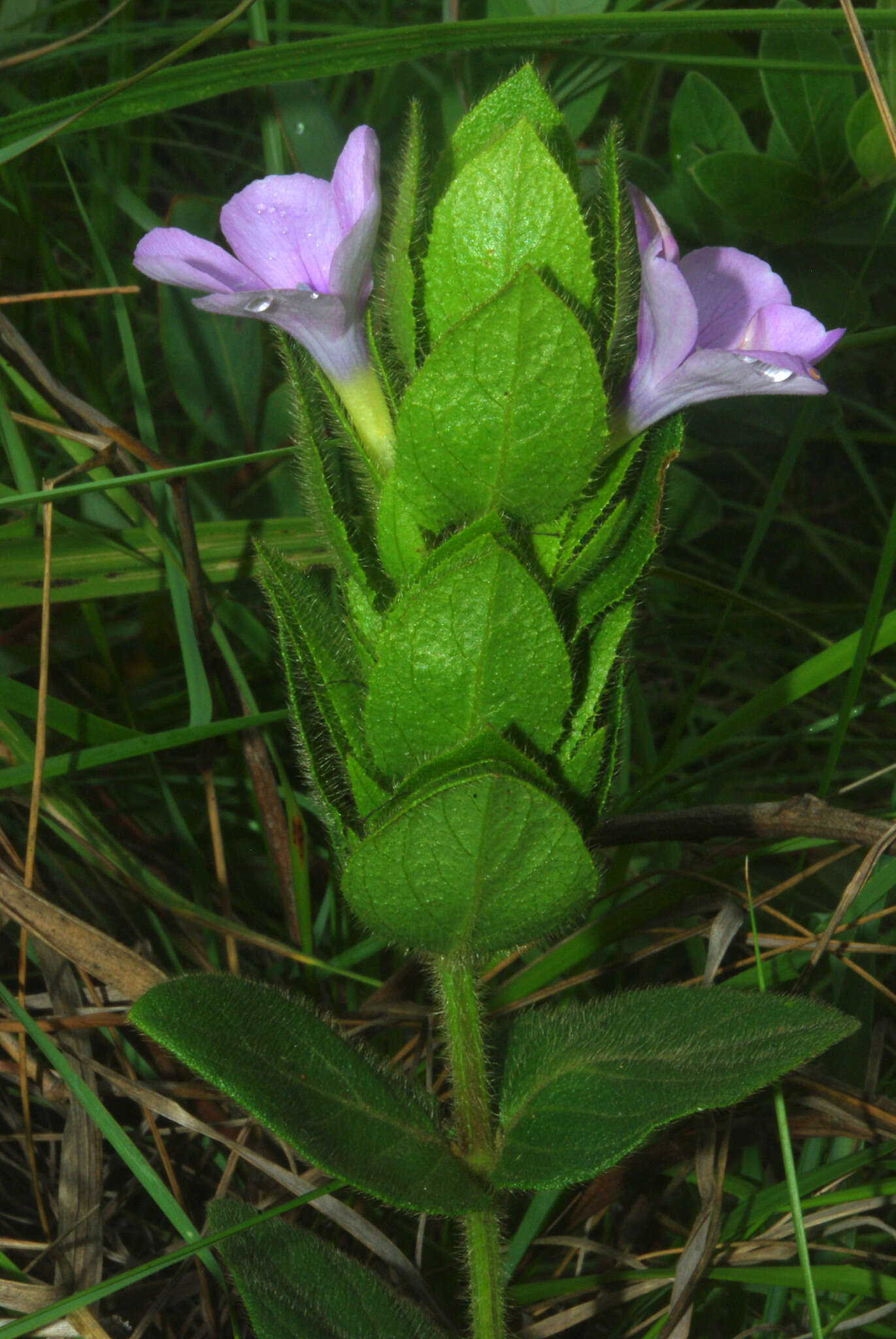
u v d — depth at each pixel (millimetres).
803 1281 344
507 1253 353
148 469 397
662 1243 371
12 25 475
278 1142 367
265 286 302
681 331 291
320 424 312
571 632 312
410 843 303
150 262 299
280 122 438
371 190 289
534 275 280
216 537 400
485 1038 348
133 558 392
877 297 567
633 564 307
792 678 396
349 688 316
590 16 366
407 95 494
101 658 440
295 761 427
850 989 376
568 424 288
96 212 475
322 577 419
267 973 403
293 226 301
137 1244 371
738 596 413
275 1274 324
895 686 429
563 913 313
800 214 444
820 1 521
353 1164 315
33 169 507
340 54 367
